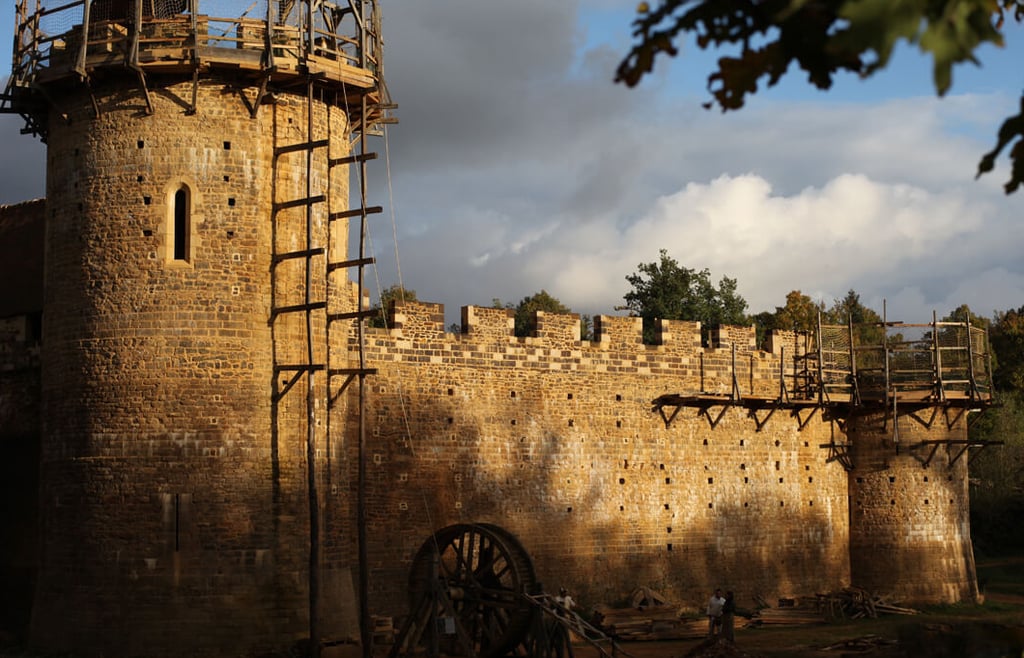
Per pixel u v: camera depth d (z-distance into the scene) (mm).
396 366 35906
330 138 31609
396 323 36125
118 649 28062
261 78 29812
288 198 30359
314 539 28594
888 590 43156
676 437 41188
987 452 62562
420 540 35688
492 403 37656
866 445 44094
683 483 41062
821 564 43438
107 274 29578
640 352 40844
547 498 38219
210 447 28891
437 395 36625
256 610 28500
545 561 37906
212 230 29531
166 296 29219
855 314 82562
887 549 43375
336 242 31828
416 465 35938
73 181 30281
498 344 38031
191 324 29188
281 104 30516
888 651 32844
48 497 30016
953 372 43531
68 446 29578
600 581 38875
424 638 28734
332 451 30969
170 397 28969
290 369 29438
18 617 33406
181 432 28859
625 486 39875
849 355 44125
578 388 39406
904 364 43219
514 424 37969
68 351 29875
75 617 28656
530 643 28016
